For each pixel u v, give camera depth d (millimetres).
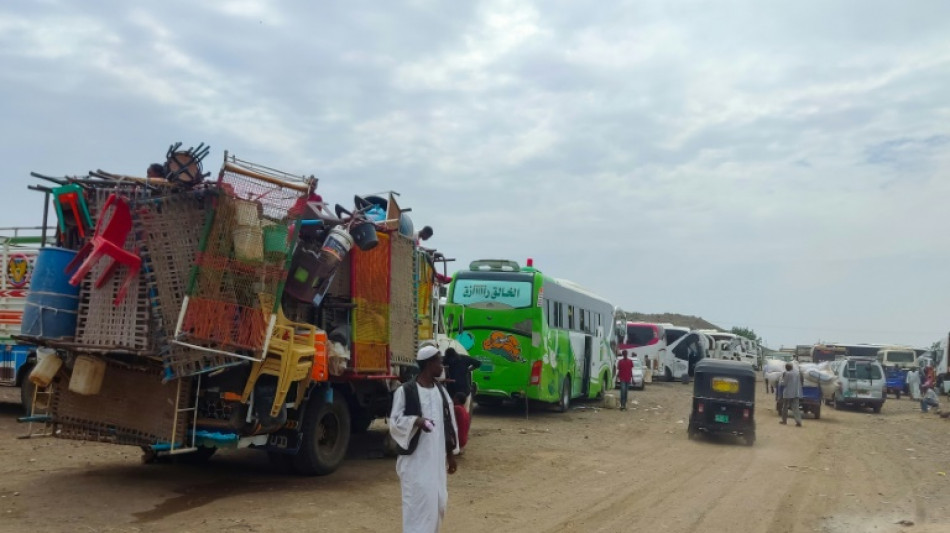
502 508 9219
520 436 16406
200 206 8484
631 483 11328
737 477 12305
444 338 14633
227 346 8508
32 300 8625
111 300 8586
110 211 8508
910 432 21266
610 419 21406
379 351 11297
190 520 7793
